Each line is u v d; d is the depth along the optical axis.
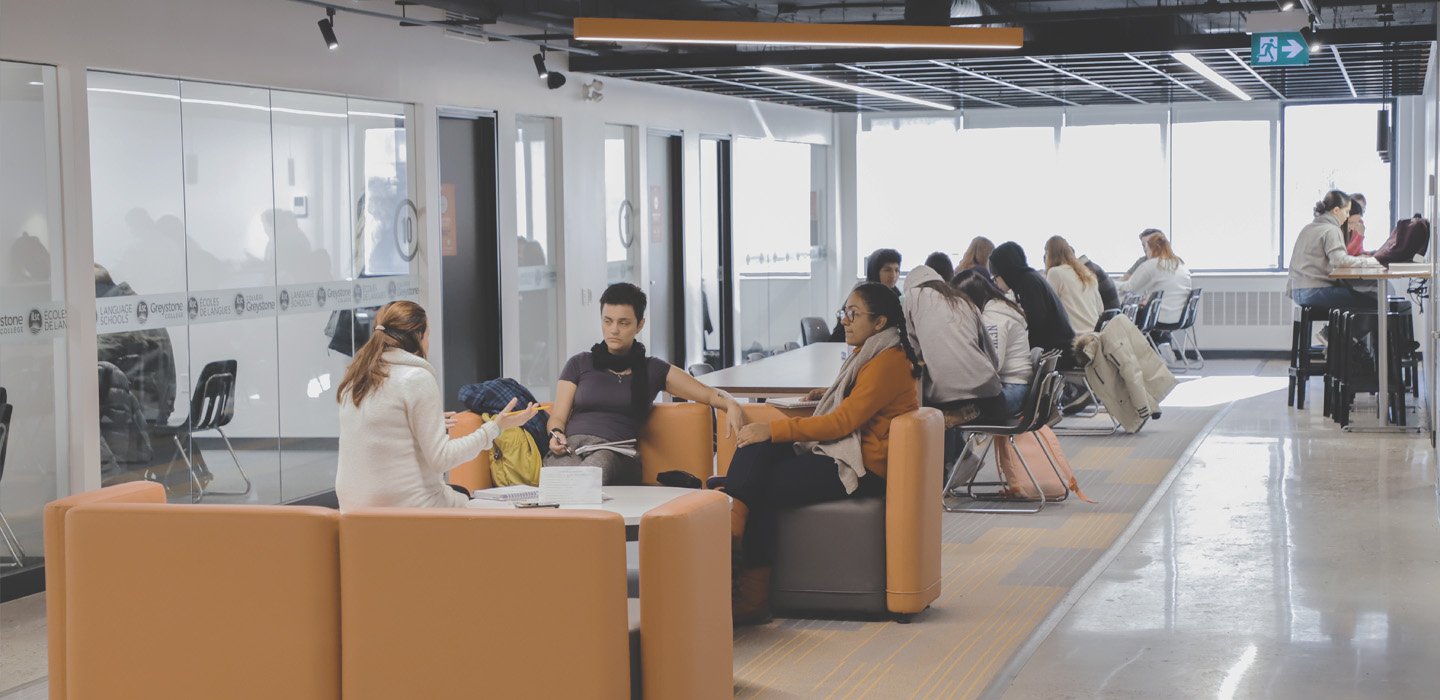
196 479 8.34
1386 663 5.34
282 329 9.05
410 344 4.89
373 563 3.80
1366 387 11.88
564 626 3.70
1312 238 12.82
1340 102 17.75
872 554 5.99
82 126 7.38
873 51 11.67
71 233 7.33
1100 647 5.61
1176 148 18.30
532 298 12.20
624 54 12.26
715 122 15.66
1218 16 11.24
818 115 18.67
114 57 7.55
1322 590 6.46
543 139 12.32
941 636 5.79
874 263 11.19
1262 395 14.29
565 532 3.69
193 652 3.94
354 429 4.74
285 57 8.91
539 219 12.30
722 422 6.61
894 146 19.30
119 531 3.97
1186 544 7.52
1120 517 8.30
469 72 11.00
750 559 5.95
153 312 7.95
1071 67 12.95
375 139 9.96
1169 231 18.38
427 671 3.80
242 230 8.66
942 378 8.28
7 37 6.89
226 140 8.52
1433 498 8.63
